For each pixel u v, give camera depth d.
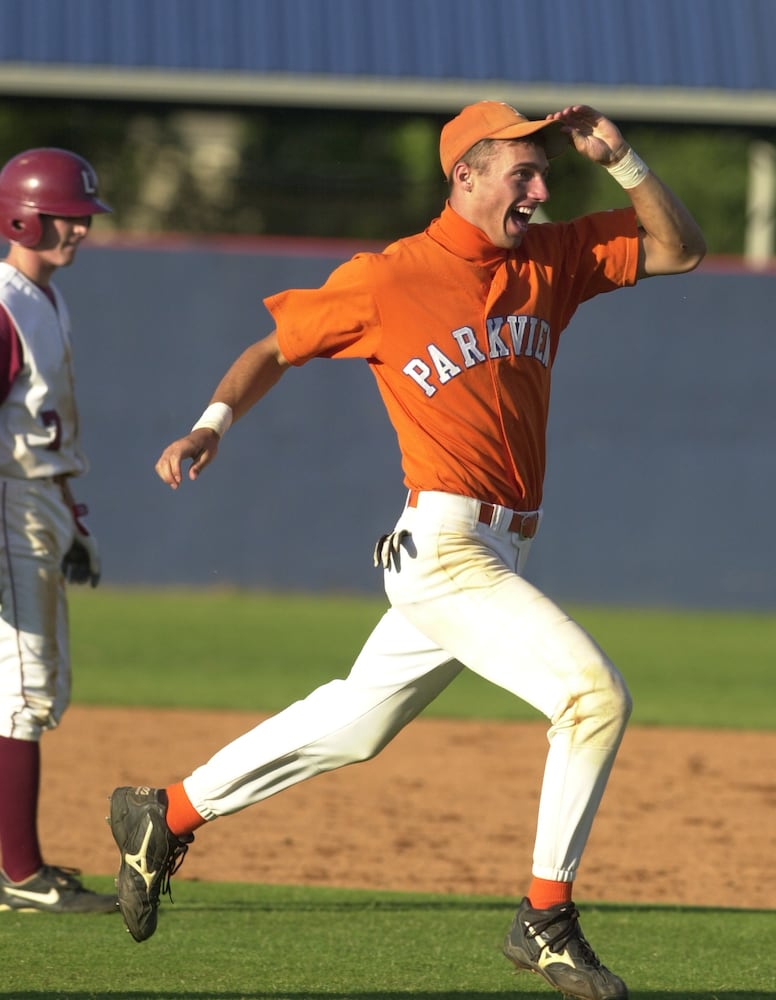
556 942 13.16
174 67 58.31
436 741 32.56
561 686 13.01
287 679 38.53
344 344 13.84
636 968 15.95
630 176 14.11
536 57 60.16
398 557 13.63
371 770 29.23
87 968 15.17
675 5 62.09
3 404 17.81
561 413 55.09
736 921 18.55
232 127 100.94
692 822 25.42
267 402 54.56
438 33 60.44
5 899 18.05
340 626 48.06
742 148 112.56
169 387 54.28
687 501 55.56
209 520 54.66
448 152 13.77
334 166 102.00
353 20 60.44
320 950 16.27
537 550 55.22
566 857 13.23
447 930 17.52
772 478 55.69
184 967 15.29
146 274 53.97
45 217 18.08
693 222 14.52
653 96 59.78
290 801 26.23
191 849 22.45
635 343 55.12
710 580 55.75
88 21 58.94
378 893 19.80
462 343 13.57
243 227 98.12
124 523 54.44
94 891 18.75
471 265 13.76
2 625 18.05
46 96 59.12
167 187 99.94
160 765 28.42
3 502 17.89
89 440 54.12
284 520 54.94
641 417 55.31
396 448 55.16
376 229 98.31
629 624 51.38
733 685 40.19
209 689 36.88
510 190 13.46
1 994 14.06
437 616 13.50
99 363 53.88
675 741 32.84
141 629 46.38
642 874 21.67
